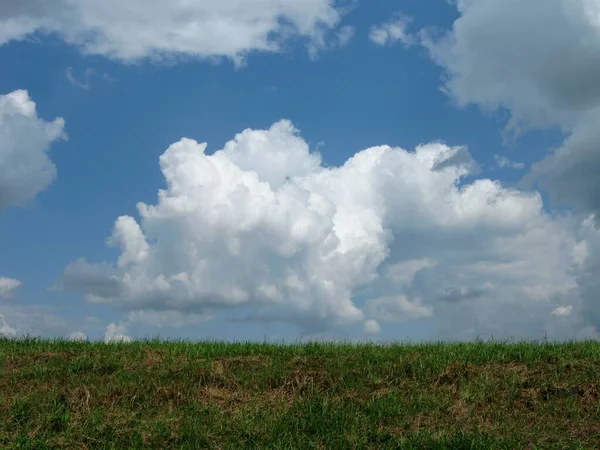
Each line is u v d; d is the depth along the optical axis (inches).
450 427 338.6
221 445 323.0
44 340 541.0
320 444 323.6
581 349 452.4
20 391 386.6
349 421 347.3
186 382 399.5
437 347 488.7
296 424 341.1
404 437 323.0
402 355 458.0
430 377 405.7
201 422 347.6
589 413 353.7
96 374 425.1
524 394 375.9
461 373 406.0
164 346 507.2
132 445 319.9
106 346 509.7
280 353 475.8
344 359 444.8
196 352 474.0
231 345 509.0
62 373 422.6
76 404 366.3
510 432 330.0
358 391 389.1
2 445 316.8
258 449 315.3
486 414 356.2
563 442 320.5
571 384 382.9
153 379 401.7
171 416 355.6
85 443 323.6
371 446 319.6
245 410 363.9
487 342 493.4
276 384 401.7
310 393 386.0
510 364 420.5
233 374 414.6
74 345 519.2
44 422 341.4
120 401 373.4
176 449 319.9
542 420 347.6
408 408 363.6
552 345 475.8
